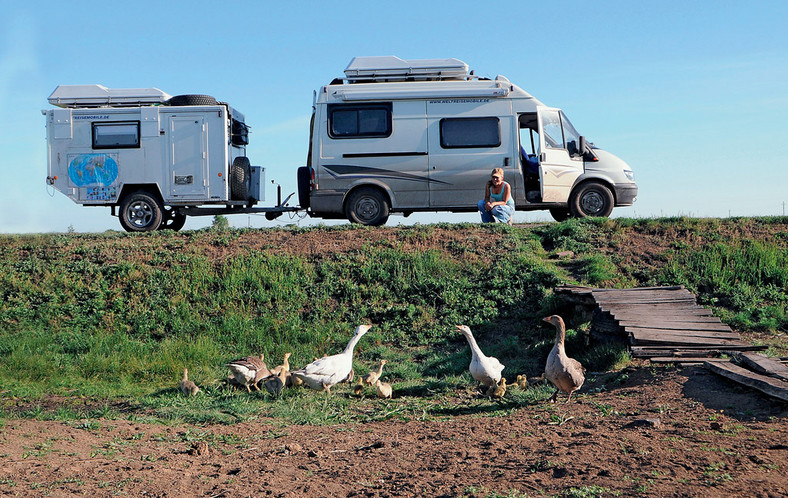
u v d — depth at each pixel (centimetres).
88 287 1472
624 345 1040
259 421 842
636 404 765
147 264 1550
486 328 1300
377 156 1750
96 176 1811
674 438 596
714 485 465
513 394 885
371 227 1688
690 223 1628
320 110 1756
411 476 548
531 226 1756
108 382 1148
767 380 747
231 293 1441
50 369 1191
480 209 1722
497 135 1748
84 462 640
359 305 1400
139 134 1812
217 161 1820
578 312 1262
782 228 1589
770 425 632
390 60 1795
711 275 1375
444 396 959
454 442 651
